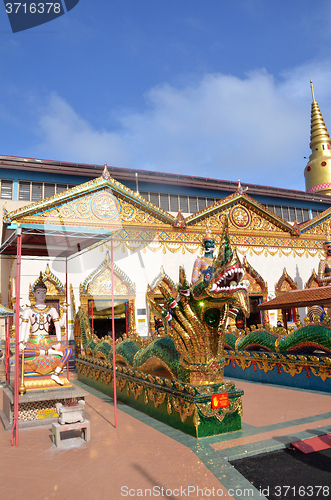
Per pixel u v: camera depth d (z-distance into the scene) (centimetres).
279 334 937
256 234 1781
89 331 1091
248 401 723
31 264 1213
